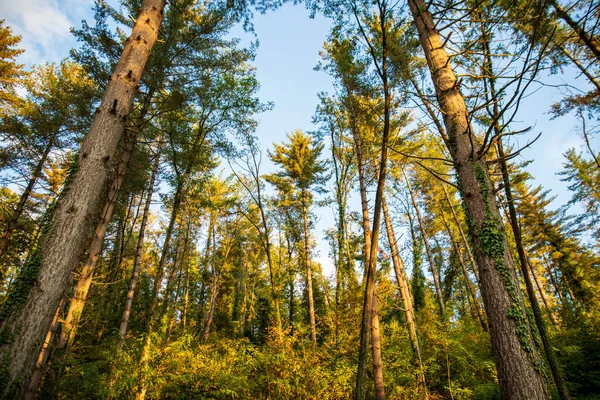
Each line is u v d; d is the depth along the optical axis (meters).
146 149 11.88
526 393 3.35
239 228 19.55
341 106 9.76
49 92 12.97
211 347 8.76
